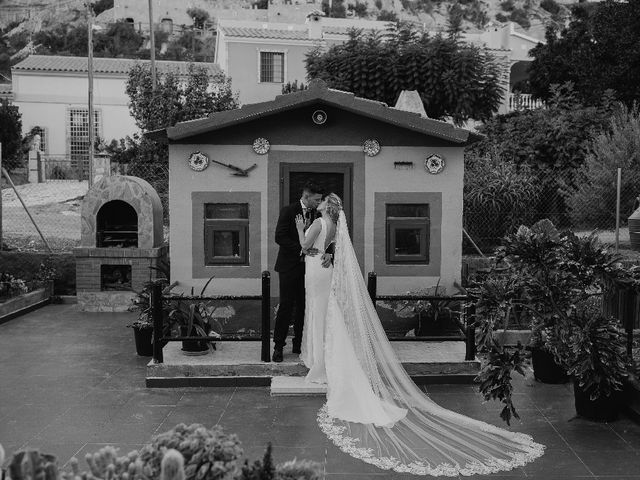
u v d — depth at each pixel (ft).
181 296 22.90
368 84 59.21
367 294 21.21
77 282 35.60
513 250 18.83
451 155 25.90
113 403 20.89
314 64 62.75
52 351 27.43
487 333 18.60
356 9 285.23
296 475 9.65
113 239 36.68
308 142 25.55
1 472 8.76
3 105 92.63
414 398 20.44
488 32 114.73
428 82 58.90
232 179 25.54
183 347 23.97
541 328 19.58
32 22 281.74
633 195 43.68
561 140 56.03
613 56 76.48
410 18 300.20
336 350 20.34
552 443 17.85
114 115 109.09
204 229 25.61
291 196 25.77
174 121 59.57
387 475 15.75
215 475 9.36
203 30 228.63
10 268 38.88
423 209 26.12
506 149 57.00
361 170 25.71
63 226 56.08
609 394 18.60
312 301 22.08
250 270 25.75
